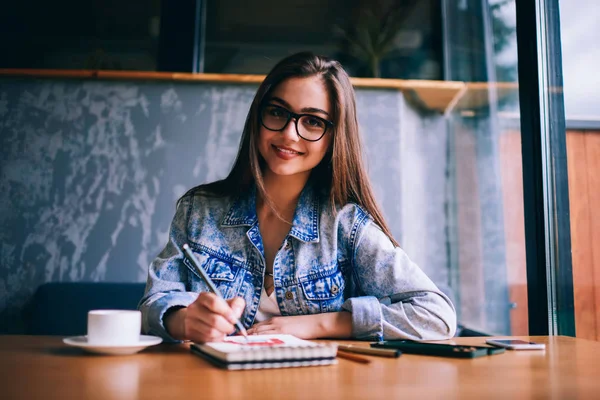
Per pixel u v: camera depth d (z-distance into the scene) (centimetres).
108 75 253
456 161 272
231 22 280
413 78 284
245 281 118
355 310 102
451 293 238
